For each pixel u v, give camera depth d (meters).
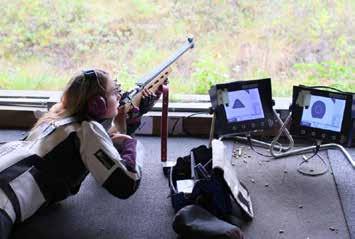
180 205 2.08
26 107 2.98
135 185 1.97
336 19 3.03
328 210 2.19
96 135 1.89
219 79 3.02
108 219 2.15
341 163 2.57
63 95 1.97
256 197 2.29
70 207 2.23
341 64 3.00
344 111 2.45
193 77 3.04
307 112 2.51
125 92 2.20
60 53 3.17
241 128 2.53
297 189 2.35
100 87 1.93
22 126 3.00
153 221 2.14
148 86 2.26
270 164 2.59
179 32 3.08
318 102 2.49
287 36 3.03
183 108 2.92
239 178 2.45
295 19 3.03
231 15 3.06
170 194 2.25
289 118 2.56
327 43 3.02
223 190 2.07
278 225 2.09
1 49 3.19
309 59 3.02
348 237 2.01
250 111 2.54
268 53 3.04
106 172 1.88
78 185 2.11
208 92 2.76
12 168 1.83
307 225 2.09
